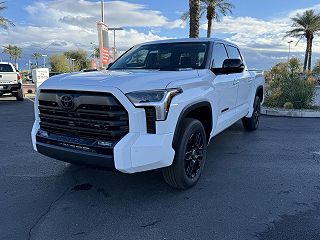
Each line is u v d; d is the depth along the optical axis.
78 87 3.50
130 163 3.35
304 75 13.75
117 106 3.35
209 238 3.08
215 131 4.82
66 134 3.75
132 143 3.35
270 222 3.37
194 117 4.42
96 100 3.40
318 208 3.69
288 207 3.71
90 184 4.38
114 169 3.41
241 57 6.55
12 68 16.31
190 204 3.78
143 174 4.73
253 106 7.37
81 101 3.49
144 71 4.29
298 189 4.23
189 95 3.86
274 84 12.71
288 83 12.36
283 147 6.36
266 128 8.31
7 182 4.45
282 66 13.68
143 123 3.41
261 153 5.91
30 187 4.28
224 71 4.75
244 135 7.41
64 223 3.36
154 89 3.47
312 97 12.20
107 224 3.34
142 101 3.39
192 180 4.20
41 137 3.97
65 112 3.64
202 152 4.37
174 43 5.34
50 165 5.17
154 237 3.10
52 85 3.74
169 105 3.51
